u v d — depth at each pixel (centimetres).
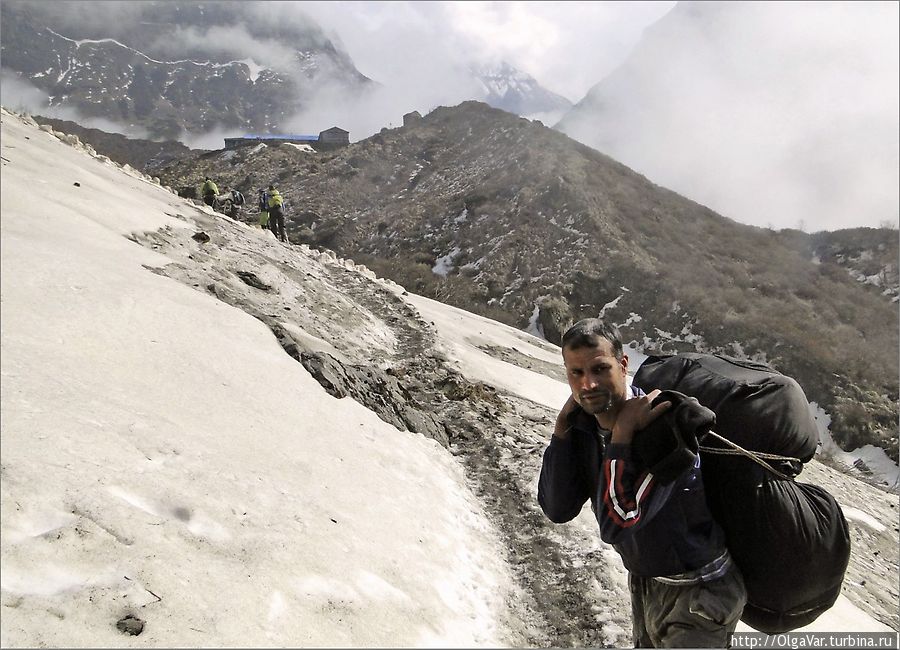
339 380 733
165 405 494
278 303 1014
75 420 412
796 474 276
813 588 269
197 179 7119
